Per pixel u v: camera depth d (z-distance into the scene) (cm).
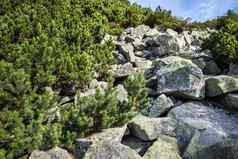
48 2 1565
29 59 946
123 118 893
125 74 1210
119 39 1584
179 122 938
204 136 850
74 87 1061
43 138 749
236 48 1294
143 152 849
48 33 1206
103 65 1200
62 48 1144
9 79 834
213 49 1358
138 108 1015
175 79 1098
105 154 730
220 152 811
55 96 913
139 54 1466
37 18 1314
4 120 764
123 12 1920
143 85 1009
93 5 1831
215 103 1086
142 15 1941
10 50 1026
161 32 1809
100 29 1449
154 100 1062
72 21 1380
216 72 1294
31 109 812
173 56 1305
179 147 870
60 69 1031
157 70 1224
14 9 1440
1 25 1134
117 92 913
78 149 788
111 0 2041
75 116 827
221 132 870
